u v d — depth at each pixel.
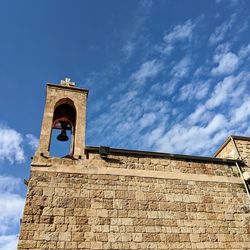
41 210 8.89
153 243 9.05
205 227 9.96
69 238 8.50
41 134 10.79
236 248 9.69
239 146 13.55
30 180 9.48
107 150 11.01
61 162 10.25
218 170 12.06
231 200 11.09
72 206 9.23
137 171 10.86
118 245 8.73
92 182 10.04
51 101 12.03
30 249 8.01
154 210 9.89
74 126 12.84
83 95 12.79
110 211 9.45
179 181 11.08
